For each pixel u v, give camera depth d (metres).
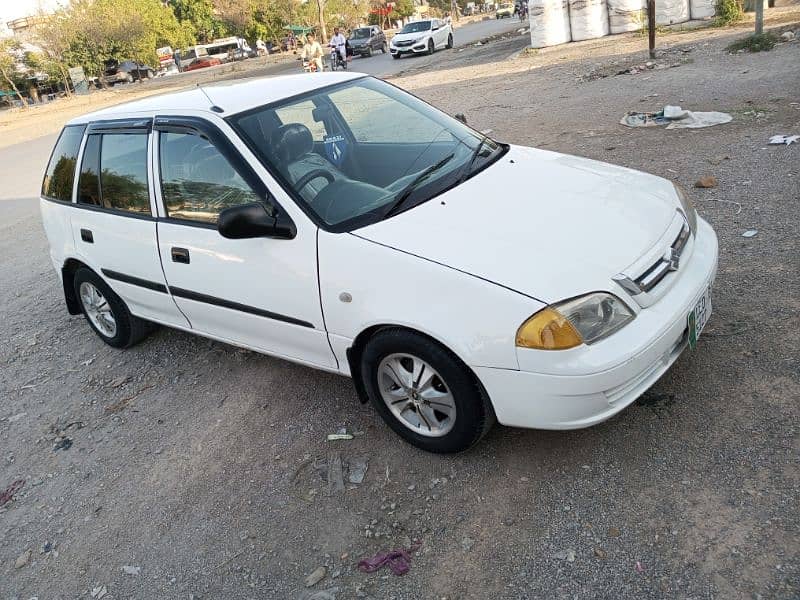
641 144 7.44
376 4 78.56
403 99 4.38
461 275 2.83
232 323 3.91
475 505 2.95
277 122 3.75
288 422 3.83
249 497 3.31
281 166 3.53
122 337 5.02
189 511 3.31
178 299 4.14
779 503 2.58
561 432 3.24
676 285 3.01
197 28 71.75
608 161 7.06
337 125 3.96
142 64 55.91
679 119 8.02
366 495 3.15
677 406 3.21
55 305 6.39
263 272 3.49
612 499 2.80
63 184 4.84
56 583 3.06
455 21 84.94
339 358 3.42
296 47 59.03
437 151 3.88
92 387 4.72
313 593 2.70
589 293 2.72
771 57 10.92
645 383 2.85
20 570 3.18
